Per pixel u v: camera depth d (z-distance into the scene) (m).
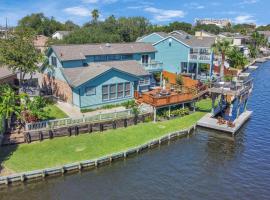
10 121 31.11
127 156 28.20
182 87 47.19
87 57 43.88
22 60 38.88
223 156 29.41
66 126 30.14
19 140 28.39
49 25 135.62
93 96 37.00
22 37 39.56
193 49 56.44
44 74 46.69
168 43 57.88
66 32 112.06
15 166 24.20
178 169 26.55
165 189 23.36
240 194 23.16
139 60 51.22
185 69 59.44
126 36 103.50
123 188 23.22
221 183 24.56
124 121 33.59
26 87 43.66
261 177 25.69
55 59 41.53
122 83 39.34
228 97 44.91
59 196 21.88
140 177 24.94
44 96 42.91
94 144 29.00
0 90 33.59
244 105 42.06
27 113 30.09
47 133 29.30
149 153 29.44
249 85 41.50
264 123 38.97
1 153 26.23
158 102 35.78
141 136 31.64
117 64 44.59
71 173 24.94
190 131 34.91
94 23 115.31
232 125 35.00
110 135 31.34
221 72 57.16
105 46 48.00
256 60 104.12
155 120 36.12
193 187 23.81
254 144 32.38
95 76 36.09
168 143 32.03
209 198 22.45
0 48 38.12
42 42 90.12
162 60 59.62
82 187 23.14
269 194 23.25
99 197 21.94
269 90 58.25
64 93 40.12
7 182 22.69
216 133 35.06
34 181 23.52
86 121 31.55
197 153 29.89
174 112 37.97
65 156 26.30
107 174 25.17
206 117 38.34
